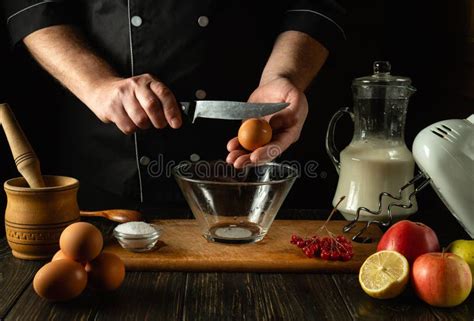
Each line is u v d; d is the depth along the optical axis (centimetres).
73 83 168
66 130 197
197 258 130
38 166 137
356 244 142
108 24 182
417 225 127
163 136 186
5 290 120
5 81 209
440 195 144
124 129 157
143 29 180
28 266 132
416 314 112
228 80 188
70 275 112
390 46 247
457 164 136
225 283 125
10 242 135
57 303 115
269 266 129
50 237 133
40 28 175
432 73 244
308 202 240
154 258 130
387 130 163
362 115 165
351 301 117
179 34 181
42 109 211
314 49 181
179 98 187
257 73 190
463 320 111
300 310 113
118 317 110
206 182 134
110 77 166
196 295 119
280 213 169
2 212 208
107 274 116
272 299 117
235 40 185
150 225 138
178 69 184
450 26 232
